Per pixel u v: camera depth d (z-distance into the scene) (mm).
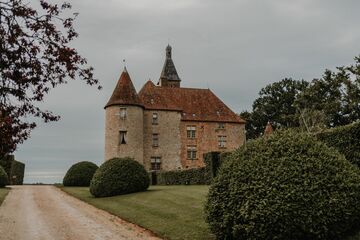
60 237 11469
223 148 49594
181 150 48094
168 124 48219
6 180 31547
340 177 9312
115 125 44062
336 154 10102
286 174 9172
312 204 8805
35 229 12852
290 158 9547
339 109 45125
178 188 23141
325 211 8805
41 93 8797
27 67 8406
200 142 49000
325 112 45312
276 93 64625
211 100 52406
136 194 21859
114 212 16703
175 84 58719
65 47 8727
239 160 10133
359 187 9398
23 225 13648
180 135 48438
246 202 9117
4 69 8320
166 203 16859
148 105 48062
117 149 43562
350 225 9258
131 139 43969
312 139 10336
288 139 10125
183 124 48906
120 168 23109
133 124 44375
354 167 9992
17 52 8258
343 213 8977
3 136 8414
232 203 9477
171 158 47469
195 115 49781
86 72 9273
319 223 8773
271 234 8812
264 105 64250
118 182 22750
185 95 51688
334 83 45500
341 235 9273
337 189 9141
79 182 34156
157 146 47281
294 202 8781
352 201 9156
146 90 49969
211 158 25859
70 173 34344
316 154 9758
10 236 11633
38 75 8562
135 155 43844
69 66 8812
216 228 9875
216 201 9898
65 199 23719
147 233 12016
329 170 9406
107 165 23484
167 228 12078
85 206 19906
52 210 18125
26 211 17578
